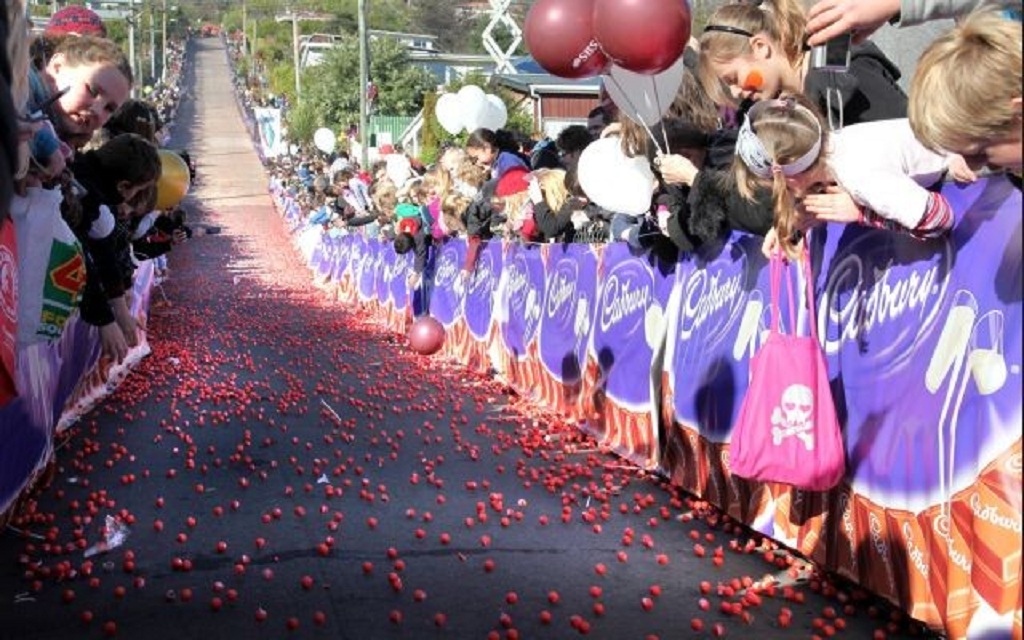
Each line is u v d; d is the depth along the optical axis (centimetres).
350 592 429
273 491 591
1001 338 322
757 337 490
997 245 329
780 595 423
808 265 437
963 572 339
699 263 564
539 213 862
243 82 10494
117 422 788
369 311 1900
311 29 10638
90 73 523
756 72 449
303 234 3409
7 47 273
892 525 382
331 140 3250
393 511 551
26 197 444
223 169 6631
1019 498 312
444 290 1287
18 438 518
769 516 475
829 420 402
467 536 507
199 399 895
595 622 399
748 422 407
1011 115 277
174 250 3606
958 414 342
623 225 700
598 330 732
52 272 453
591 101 3027
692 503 551
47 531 509
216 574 449
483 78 4128
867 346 399
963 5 335
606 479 612
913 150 362
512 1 5678
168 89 8912
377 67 5828
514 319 969
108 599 420
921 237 355
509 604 417
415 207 1398
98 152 588
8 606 412
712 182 491
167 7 12381
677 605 416
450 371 1117
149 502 564
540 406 868
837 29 357
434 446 720
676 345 590
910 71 597
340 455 686
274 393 942
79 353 758
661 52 493
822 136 377
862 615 400
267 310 1975
